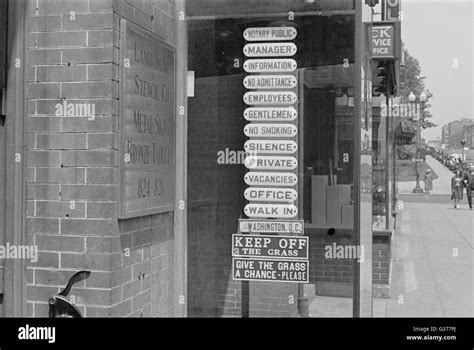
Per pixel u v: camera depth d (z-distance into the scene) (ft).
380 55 22.62
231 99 14.47
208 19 14.48
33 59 11.59
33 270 11.57
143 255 12.57
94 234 11.35
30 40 11.61
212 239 14.51
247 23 14.37
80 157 11.41
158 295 13.29
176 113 14.16
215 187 14.52
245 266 14.39
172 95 13.87
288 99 14.24
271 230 14.33
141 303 12.46
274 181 14.33
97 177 11.35
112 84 11.35
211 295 14.47
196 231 14.52
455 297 25.36
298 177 14.21
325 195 14.11
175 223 14.26
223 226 14.47
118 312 11.52
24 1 11.58
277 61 14.29
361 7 13.93
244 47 14.40
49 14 11.53
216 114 14.52
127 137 11.65
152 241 12.99
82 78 11.43
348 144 14.06
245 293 14.39
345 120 14.08
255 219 14.37
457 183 74.38
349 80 14.02
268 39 14.30
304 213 14.17
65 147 11.46
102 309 11.28
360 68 13.94
